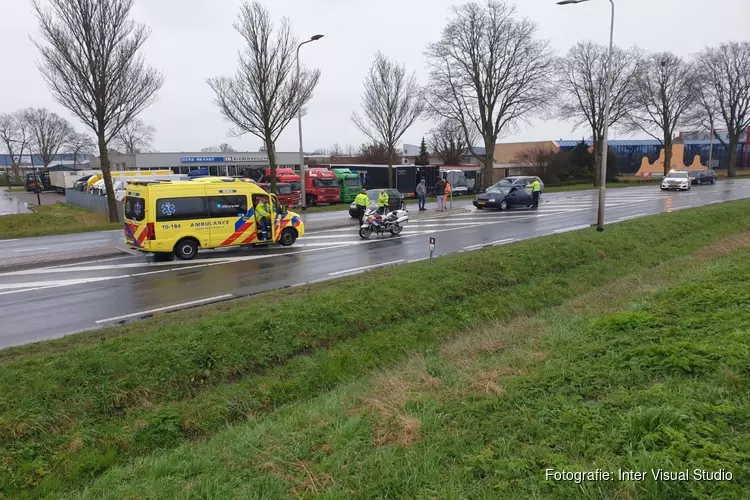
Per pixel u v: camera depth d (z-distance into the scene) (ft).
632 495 11.34
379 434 15.84
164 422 21.01
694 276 33.40
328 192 123.54
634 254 52.95
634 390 16.29
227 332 27.22
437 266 42.04
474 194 143.54
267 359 26.66
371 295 34.63
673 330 21.38
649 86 171.83
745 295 25.25
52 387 20.97
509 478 12.45
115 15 74.84
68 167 344.90
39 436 19.10
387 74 123.44
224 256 53.36
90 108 77.56
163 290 39.45
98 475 18.11
